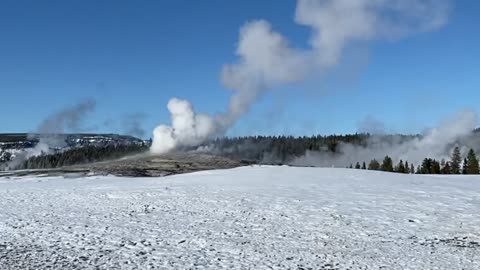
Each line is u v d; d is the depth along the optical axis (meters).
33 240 16.86
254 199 26.31
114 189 31.92
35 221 20.67
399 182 34.38
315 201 25.59
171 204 25.25
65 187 34.81
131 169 52.66
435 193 28.62
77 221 20.72
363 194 28.09
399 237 18.31
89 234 17.97
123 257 14.52
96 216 22.05
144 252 15.23
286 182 34.25
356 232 18.98
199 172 44.78
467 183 34.41
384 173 42.06
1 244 16.17
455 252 16.20
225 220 21.02
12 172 53.06
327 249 16.27
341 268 13.91
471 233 19.03
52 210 23.91
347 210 23.17
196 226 19.75
